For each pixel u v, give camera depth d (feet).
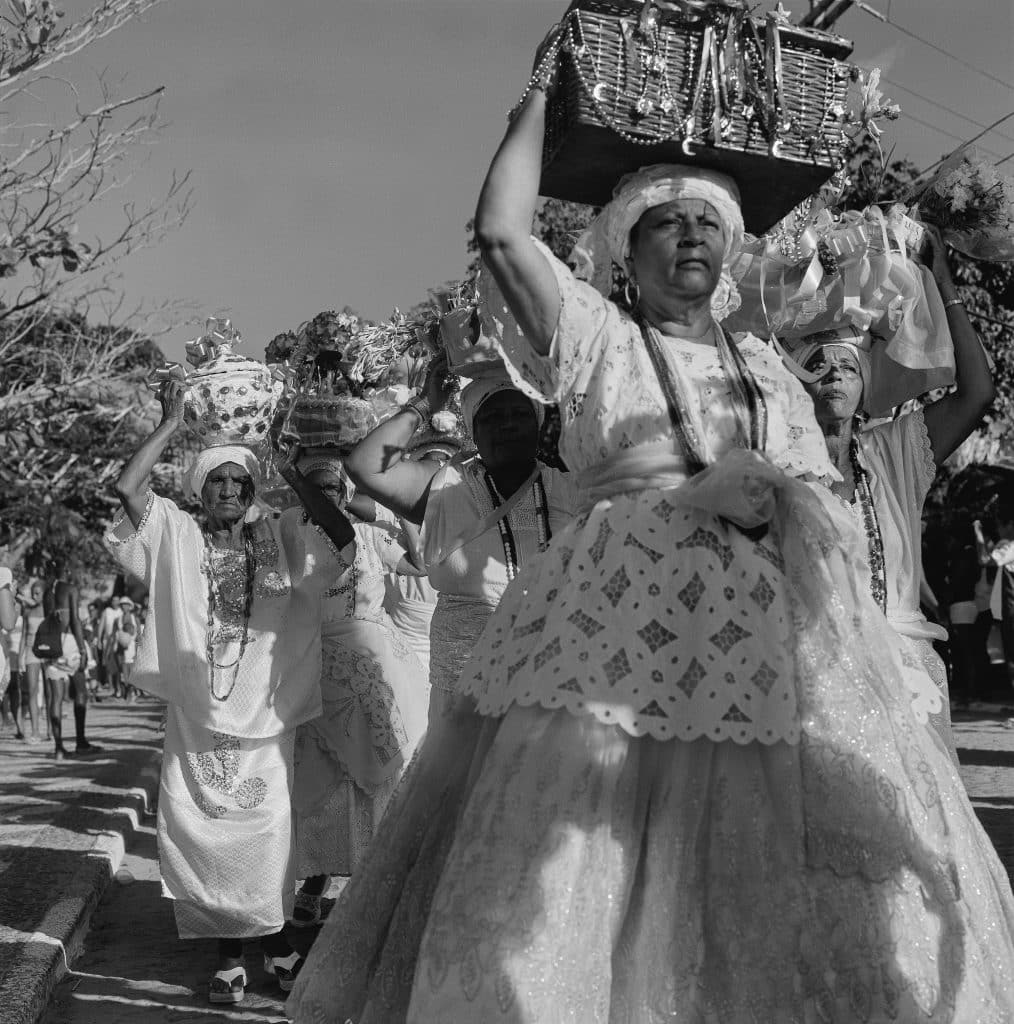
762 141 10.57
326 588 19.24
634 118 10.25
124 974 18.98
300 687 18.74
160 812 18.11
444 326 15.97
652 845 9.45
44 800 33.47
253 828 18.01
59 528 57.21
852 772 9.43
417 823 10.70
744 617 9.64
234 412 19.24
